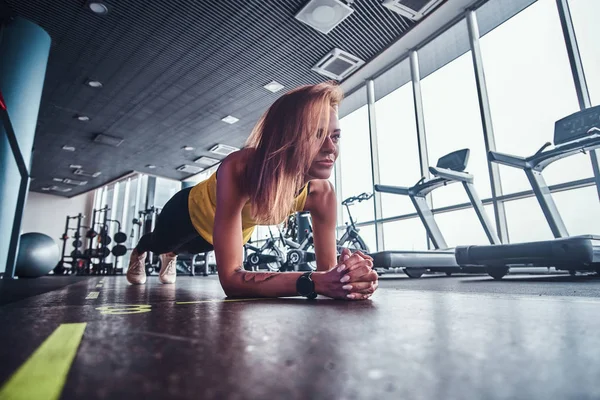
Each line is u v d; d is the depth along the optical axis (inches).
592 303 32.8
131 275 93.5
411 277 136.6
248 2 175.8
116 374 11.5
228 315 26.0
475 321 22.1
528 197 169.8
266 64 222.7
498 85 189.3
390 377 11.0
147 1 173.8
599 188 142.9
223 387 10.1
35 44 166.7
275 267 229.0
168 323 22.3
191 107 272.7
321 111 42.4
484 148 185.3
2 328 20.7
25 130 155.2
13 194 140.9
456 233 198.4
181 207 64.4
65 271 475.2
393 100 252.8
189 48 207.5
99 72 229.0
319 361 13.0
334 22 186.4
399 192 156.2
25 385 10.3
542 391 9.6
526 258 91.7
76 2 174.1
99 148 355.6
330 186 54.8
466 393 9.5
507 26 191.8
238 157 43.3
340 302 35.8
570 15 161.6
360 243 191.6
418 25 195.0
